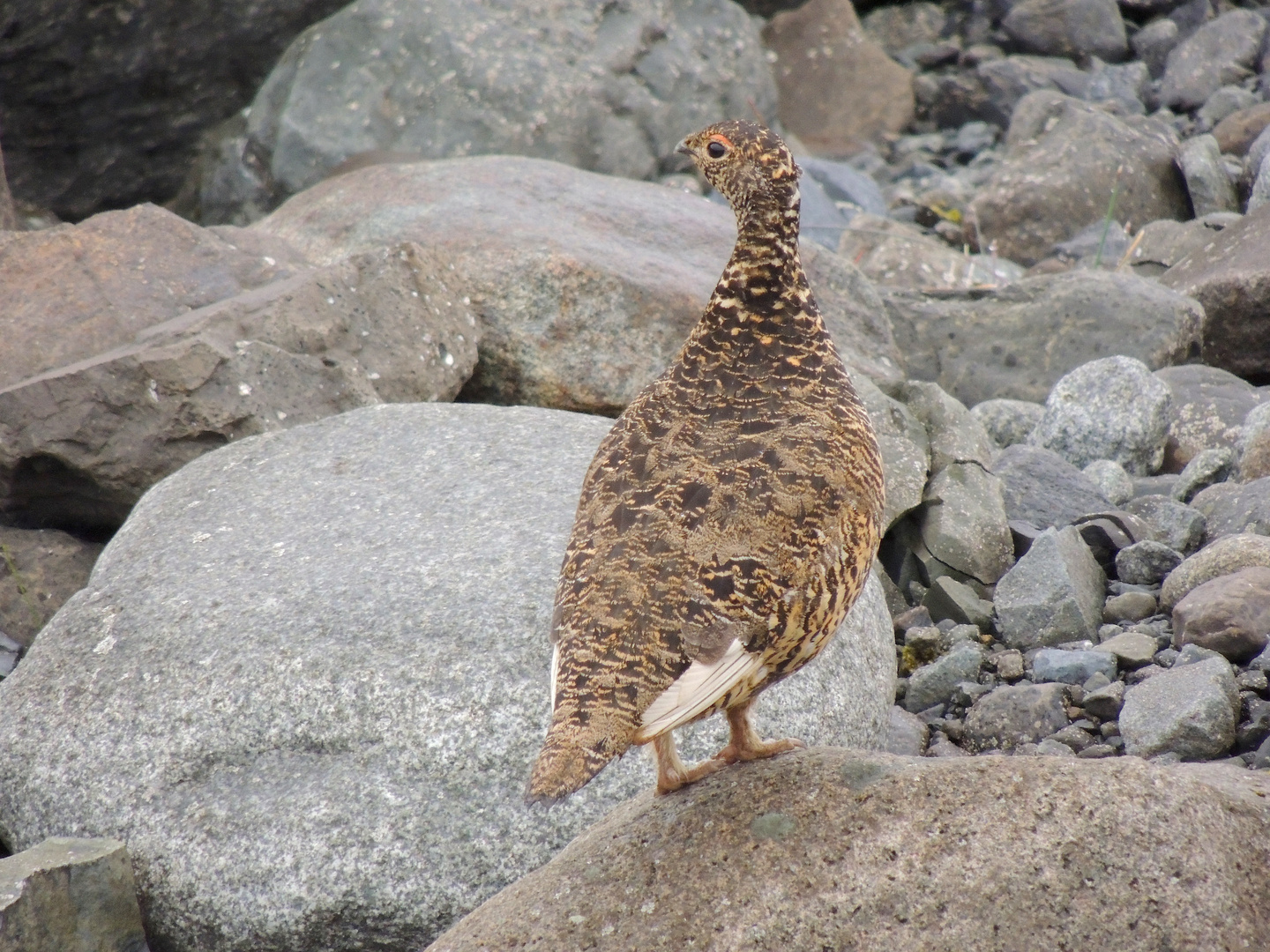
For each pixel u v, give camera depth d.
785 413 7.30
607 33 23.27
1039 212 21.28
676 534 6.58
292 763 8.84
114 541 11.19
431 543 10.03
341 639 9.20
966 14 28.94
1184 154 21.62
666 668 6.25
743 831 6.96
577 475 10.86
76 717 9.33
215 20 21.64
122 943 8.45
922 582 12.78
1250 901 6.35
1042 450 13.92
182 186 23.06
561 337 14.80
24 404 12.24
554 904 6.97
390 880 8.36
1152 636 11.19
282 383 12.88
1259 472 13.18
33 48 20.45
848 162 25.20
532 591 9.34
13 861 8.37
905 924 6.46
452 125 21.84
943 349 16.91
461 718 8.74
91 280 13.88
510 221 15.95
